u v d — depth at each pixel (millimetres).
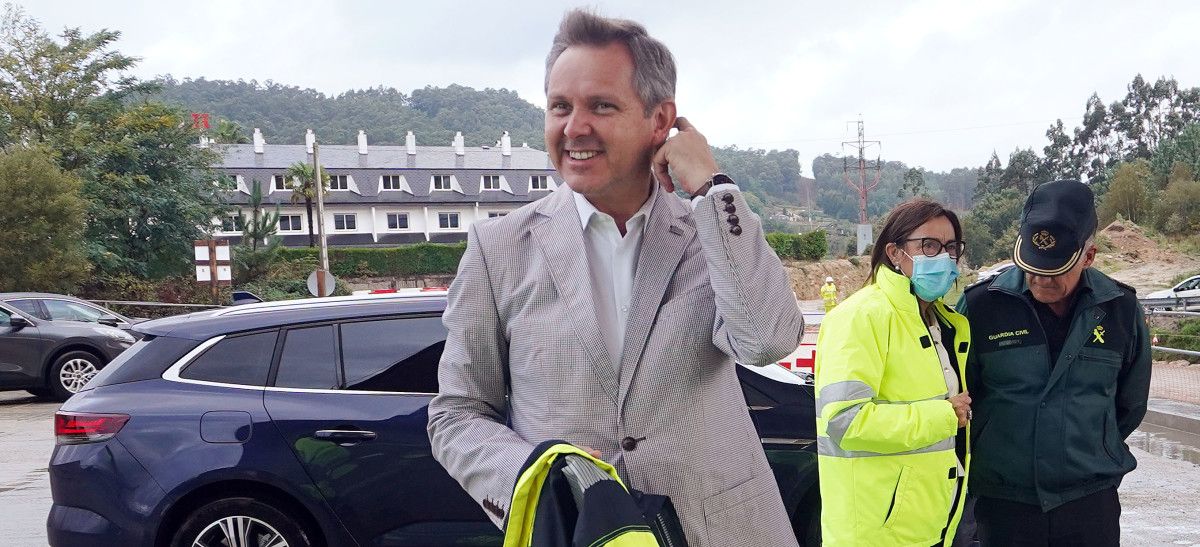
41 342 12211
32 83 28062
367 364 4168
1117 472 2764
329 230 67125
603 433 1688
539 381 1723
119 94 29859
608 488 1470
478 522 3939
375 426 4008
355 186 68438
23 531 5863
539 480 1532
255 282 34312
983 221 85375
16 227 21859
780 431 4137
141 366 4223
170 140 30562
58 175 22797
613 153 1666
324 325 4250
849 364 2676
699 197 1607
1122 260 49719
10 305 12453
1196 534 5270
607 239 1776
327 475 3963
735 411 1819
